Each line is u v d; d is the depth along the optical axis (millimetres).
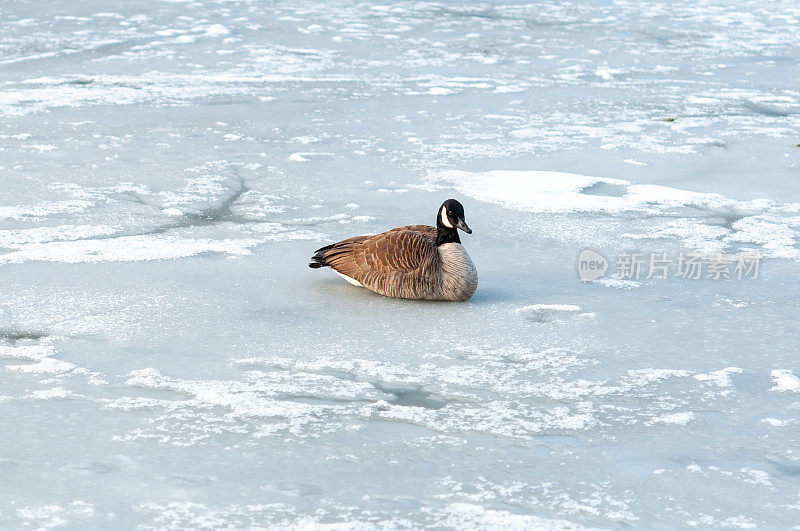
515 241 14359
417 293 11438
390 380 9141
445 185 17625
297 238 14195
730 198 17016
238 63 31938
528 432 8117
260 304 11305
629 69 32875
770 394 8977
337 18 44219
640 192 17281
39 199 16031
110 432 7965
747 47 39000
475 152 20375
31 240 13750
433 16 46219
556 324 10820
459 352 9891
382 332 10438
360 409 8492
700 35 42500
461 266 11352
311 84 28375
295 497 6969
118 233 14297
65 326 10430
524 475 7367
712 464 7574
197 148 20219
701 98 27453
